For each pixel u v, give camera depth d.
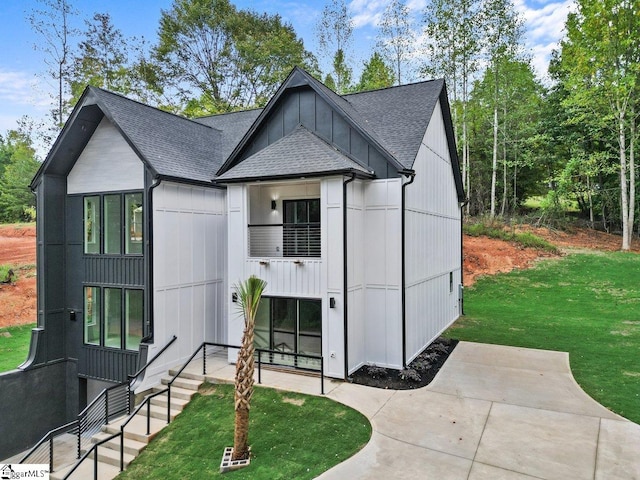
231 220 11.67
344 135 11.71
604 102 25.19
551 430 7.54
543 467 6.34
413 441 7.24
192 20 33.19
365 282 11.40
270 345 11.29
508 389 9.59
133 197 11.41
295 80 12.30
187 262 11.96
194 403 9.66
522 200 34.91
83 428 11.09
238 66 34.56
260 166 11.31
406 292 11.26
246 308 7.29
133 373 11.17
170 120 13.88
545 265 23.77
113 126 11.65
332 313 10.37
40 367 11.75
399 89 14.59
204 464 7.26
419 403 8.82
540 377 10.36
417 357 12.07
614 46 24.19
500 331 15.21
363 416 8.20
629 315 16.75
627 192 28.12
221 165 13.59
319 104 12.12
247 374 7.18
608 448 6.86
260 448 7.44
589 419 7.95
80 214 12.30
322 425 7.98
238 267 11.59
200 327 12.38
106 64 29.02
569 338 13.99
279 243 13.05
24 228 28.83
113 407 11.40
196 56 34.06
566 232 29.58
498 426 7.73
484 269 24.22
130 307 11.35
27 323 19.30
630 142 26.39
